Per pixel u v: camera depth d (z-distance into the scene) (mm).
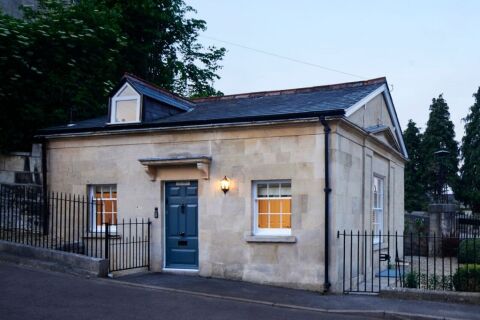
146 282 12320
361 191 14664
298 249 12586
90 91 20594
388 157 18156
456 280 11578
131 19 26594
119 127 14719
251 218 13188
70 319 8562
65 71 19812
